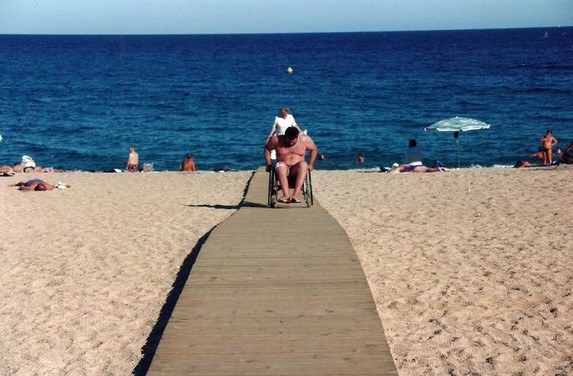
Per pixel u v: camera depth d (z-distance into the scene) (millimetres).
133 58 122188
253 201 13391
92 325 7047
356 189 15859
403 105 47438
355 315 6305
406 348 6168
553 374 5621
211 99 53312
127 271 9016
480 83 62969
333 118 41125
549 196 13688
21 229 12133
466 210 12562
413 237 10406
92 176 20391
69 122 40875
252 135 35625
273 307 6559
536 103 46250
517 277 8195
